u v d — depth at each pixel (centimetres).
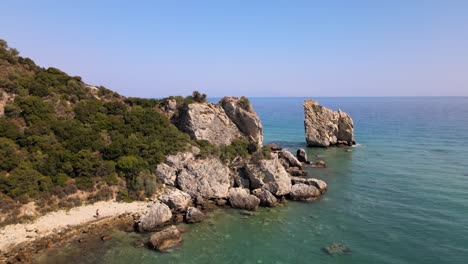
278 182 4847
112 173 4522
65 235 3447
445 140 9706
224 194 4738
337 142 9431
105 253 3194
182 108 6438
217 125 6425
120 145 4803
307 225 3950
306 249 3362
